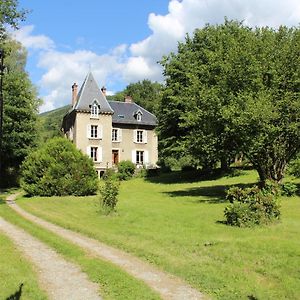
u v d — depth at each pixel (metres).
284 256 10.39
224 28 36.91
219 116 22.53
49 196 27.91
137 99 87.25
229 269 9.65
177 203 23.03
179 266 9.91
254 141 21.23
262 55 23.06
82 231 14.61
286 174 31.02
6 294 7.55
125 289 8.23
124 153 55.84
